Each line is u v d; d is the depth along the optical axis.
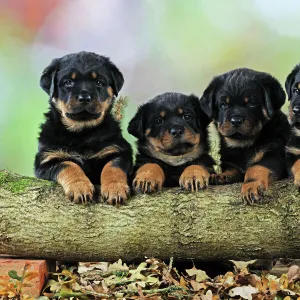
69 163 6.64
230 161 7.22
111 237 6.00
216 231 5.93
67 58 7.21
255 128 6.97
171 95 7.53
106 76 7.18
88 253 6.11
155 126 7.33
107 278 6.29
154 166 6.69
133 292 5.82
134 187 6.16
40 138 7.06
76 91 6.86
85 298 5.80
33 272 5.88
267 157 6.80
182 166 7.28
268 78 7.21
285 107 8.19
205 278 6.17
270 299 5.64
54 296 5.84
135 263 6.63
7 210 6.01
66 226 6.00
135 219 5.98
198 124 7.42
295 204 5.83
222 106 7.16
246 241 5.92
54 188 6.15
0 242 6.06
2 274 6.01
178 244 6.01
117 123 7.30
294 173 6.08
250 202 5.89
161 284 6.07
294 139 6.51
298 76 6.75
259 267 6.79
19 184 6.16
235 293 5.73
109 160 6.92
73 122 6.94
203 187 6.06
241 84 7.11
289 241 5.85
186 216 5.95
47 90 7.18
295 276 5.98
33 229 6.01
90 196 6.04
